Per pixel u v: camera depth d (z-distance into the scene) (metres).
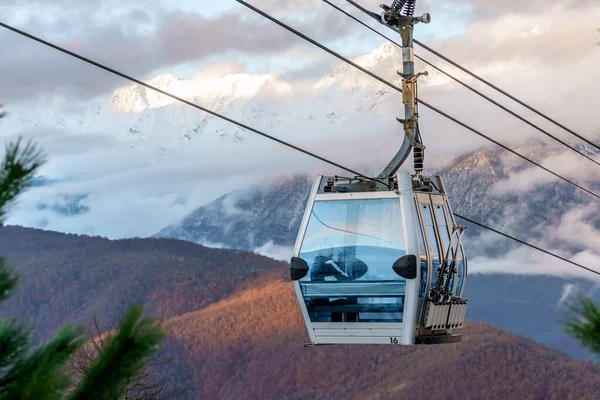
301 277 16.17
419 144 17.06
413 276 15.40
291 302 168.25
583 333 2.98
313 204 16.50
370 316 15.84
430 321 15.99
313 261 16.12
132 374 3.18
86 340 3.27
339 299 15.96
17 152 3.33
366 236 15.91
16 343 3.25
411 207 15.80
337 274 15.95
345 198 16.28
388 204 15.96
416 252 15.46
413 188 16.84
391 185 16.50
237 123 15.39
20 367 3.19
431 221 16.48
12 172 3.29
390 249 15.66
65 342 3.24
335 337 16.12
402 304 15.59
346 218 16.16
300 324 159.50
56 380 3.13
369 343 15.98
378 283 15.70
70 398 3.12
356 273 15.83
